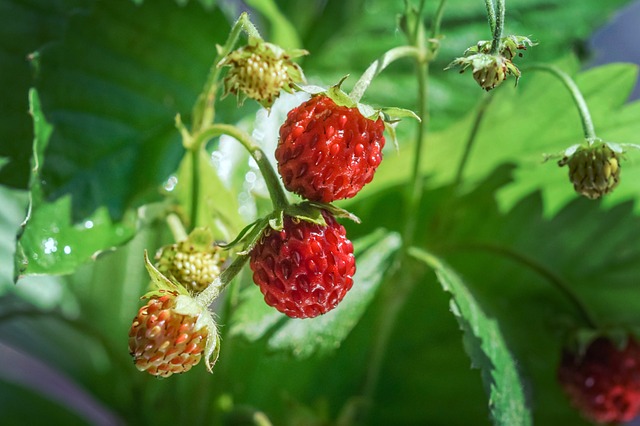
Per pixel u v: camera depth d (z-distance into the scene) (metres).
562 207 0.21
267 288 0.15
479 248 0.20
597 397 0.19
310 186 0.15
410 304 0.21
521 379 0.18
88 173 0.18
